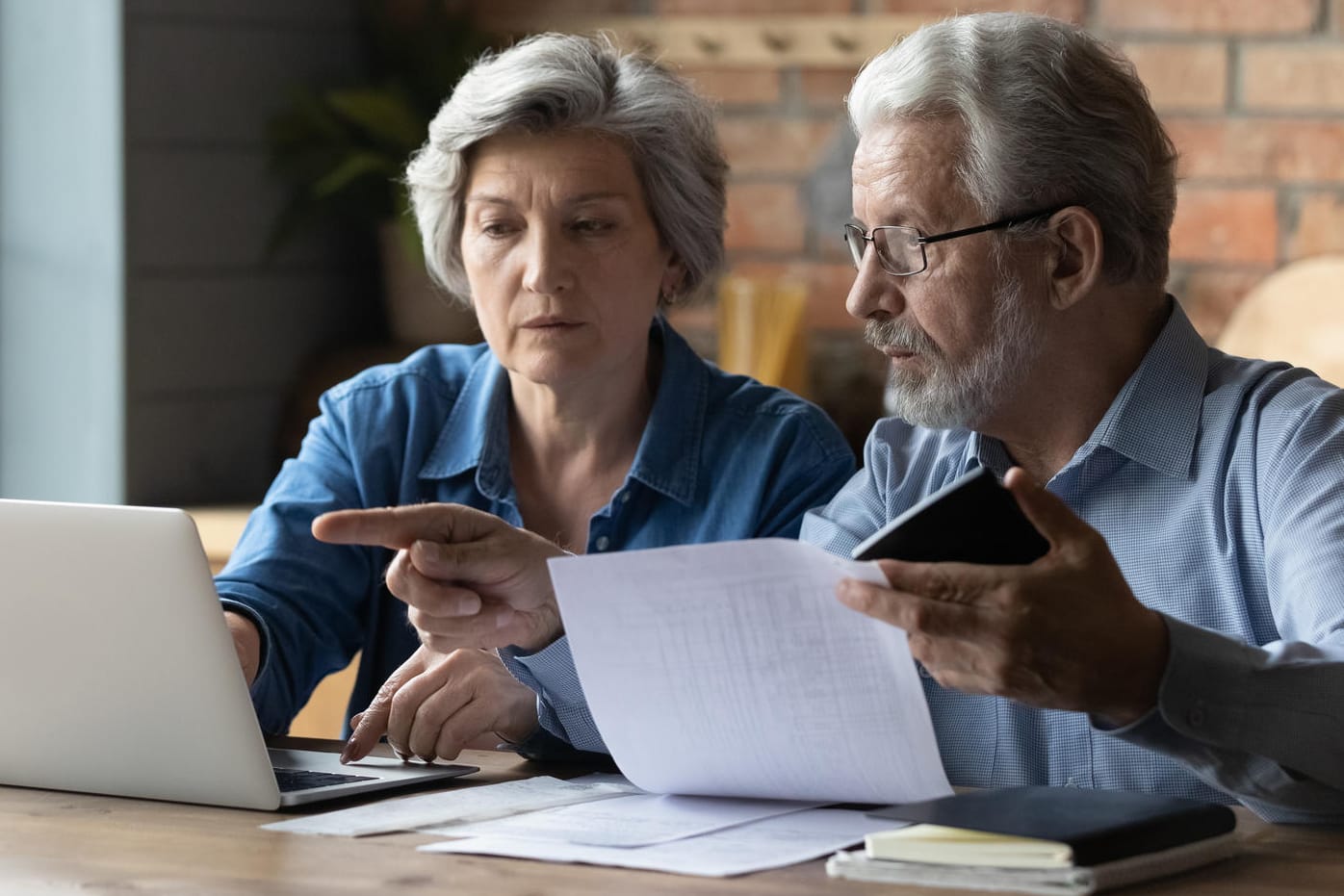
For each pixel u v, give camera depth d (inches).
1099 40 70.1
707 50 148.0
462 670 69.4
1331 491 62.9
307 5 151.1
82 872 49.9
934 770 53.4
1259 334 131.5
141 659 58.1
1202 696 51.8
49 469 144.7
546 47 85.3
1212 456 68.0
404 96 148.9
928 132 67.9
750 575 52.6
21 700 60.6
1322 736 53.0
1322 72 134.0
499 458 88.6
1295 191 135.3
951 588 49.5
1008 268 67.6
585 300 84.1
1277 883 48.3
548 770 67.5
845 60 144.3
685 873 49.1
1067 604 49.4
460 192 87.4
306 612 84.3
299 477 89.2
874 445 78.5
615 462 88.8
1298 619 61.3
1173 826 49.6
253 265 149.3
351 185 149.3
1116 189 67.6
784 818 56.4
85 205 140.6
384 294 154.0
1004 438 72.8
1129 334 70.1
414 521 60.5
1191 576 68.0
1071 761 69.8
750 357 139.9
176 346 143.6
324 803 59.8
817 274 146.3
